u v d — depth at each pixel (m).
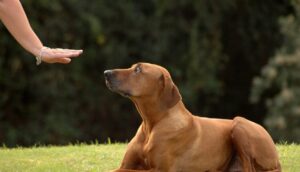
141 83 7.54
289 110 21.17
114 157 9.76
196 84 24.00
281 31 24.47
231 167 8.05
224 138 7.91
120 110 23.73
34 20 21.72
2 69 21.56
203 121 7.86
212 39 24.67
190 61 23.95
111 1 23.45
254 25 26.36
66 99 22.45
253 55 26.52
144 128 7.71
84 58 22.83
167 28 24.28
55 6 21.83
